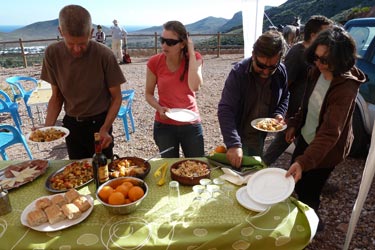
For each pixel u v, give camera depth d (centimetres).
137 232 127
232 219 135
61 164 186
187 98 232
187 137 234
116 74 204
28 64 1226
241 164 176
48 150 443
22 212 139
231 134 181
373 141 173
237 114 215
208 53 1447
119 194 136
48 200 141
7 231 128
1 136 345
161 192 156
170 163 185
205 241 123
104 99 213
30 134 188
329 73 162
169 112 221
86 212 138
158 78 234
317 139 155
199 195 151
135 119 570
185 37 213
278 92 212
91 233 127
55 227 128
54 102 213
